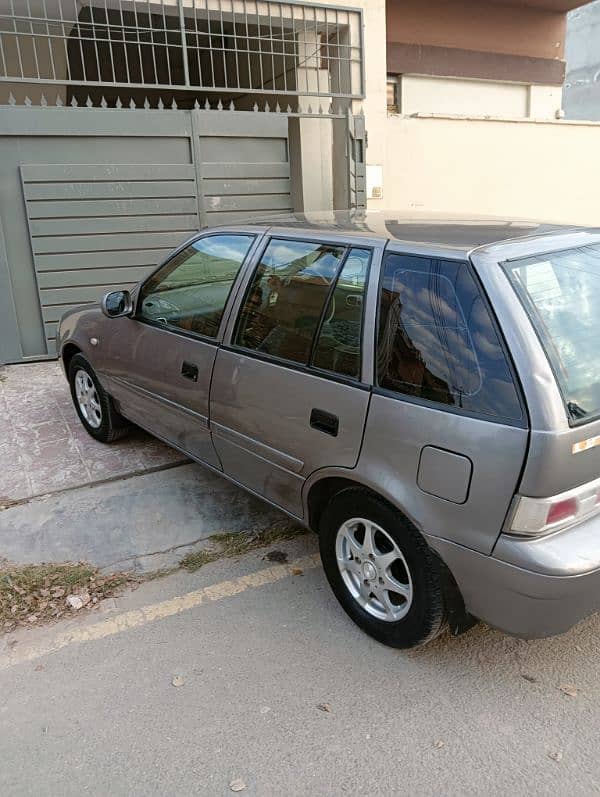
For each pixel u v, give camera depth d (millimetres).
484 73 11086
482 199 9453
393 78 10570
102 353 4445
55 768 2244
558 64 11727
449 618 2537
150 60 9445
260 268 3285
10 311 6656
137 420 4320
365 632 2871
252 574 3363
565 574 2125
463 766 2217
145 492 4172
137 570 3408
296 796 2123
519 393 2158
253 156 7266
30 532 3732
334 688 2580
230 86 10289
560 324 2322
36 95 8883
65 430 5137
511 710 2453
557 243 2584
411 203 8977
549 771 2189
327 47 7953
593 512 2256
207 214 7188
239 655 2779
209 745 2324
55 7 7348
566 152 9859
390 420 2488
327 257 2930
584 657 2730
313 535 3713
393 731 2369
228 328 3367
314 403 2811
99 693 2584
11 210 6453
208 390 3451
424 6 10336
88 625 3000
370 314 2646
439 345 2402
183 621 3012
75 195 6598
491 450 2184
